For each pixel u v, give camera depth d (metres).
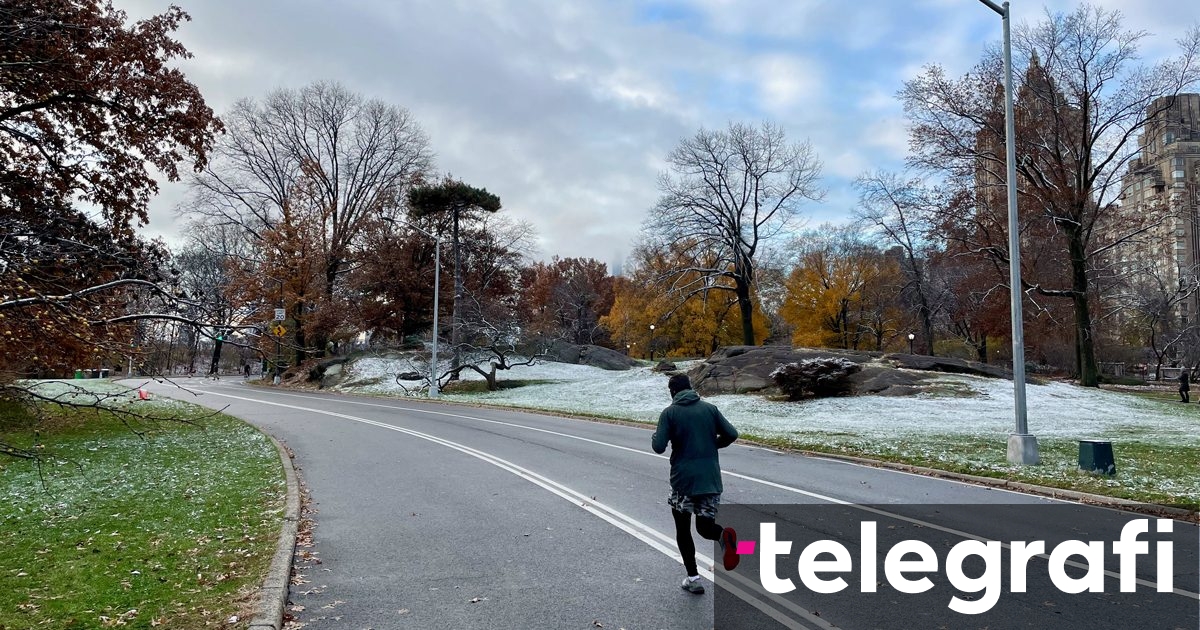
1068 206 34.91
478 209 47.34
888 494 10.14
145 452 14.56
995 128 34.62
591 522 8.27
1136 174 35.72
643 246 48.88
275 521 8.07
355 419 22.91
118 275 13.08
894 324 62.16
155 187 19.17
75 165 17.62
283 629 5.00
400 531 7.89
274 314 20.11
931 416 23.50
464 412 26.78
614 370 49.97
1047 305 47.81
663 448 5.95
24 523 8.05
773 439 16.98
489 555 6.89
